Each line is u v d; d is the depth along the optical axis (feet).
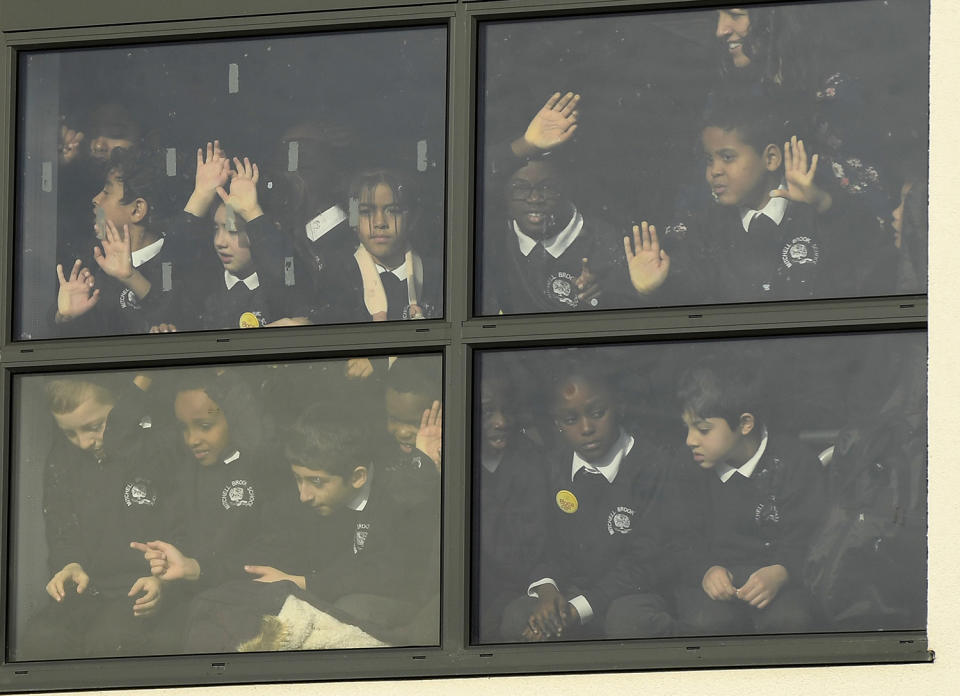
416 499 51.55
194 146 54.60
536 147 52.49
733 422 50.24
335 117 53.98
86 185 54.85
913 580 48.37
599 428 50.93
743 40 51.83
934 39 49.88
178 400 53.36
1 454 53.26
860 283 49.98
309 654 50.80
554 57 52.80
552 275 51.83
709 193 51.39
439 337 51.80
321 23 53.93
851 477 49.26
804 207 50.72
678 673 48.39
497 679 49.37
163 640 52.06
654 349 51.08
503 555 50.70
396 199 53.21
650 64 52.31
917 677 47.09
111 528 52.95
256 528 52.29
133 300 54.08
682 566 49.78
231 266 53.78
